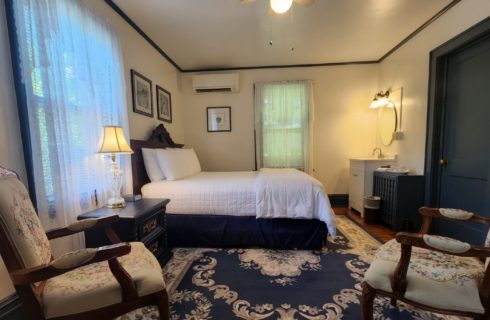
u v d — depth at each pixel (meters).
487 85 2.00
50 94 1.39
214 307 1.46
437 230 2.55
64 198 1.49
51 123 1.39
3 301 1.22
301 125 3.85
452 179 2.38
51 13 1.42
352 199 3.63
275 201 2.20
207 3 2.14
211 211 2.32
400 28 2.67
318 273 1.84
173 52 3.27
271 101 3.88
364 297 1.11
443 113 2.46
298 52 3.34
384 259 1.15
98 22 1.88
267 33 2.74
